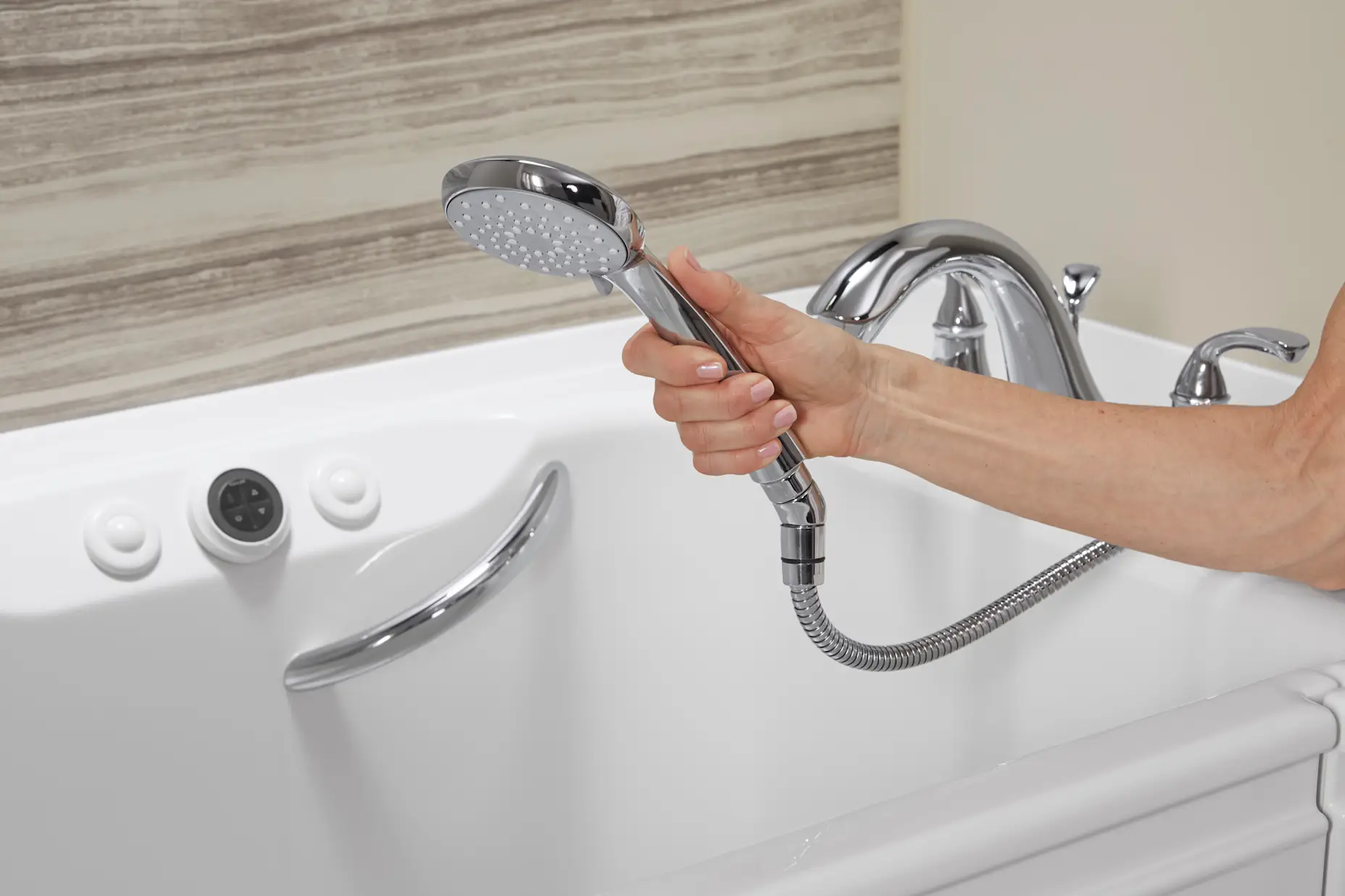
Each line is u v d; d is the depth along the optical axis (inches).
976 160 45.9
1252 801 22.2
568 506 38.4
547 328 44.5
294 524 34.8
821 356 23.5
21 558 31.9
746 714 40.7
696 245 45.7
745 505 39.8
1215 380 30.8
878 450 25.7
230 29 37.0
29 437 36.7
